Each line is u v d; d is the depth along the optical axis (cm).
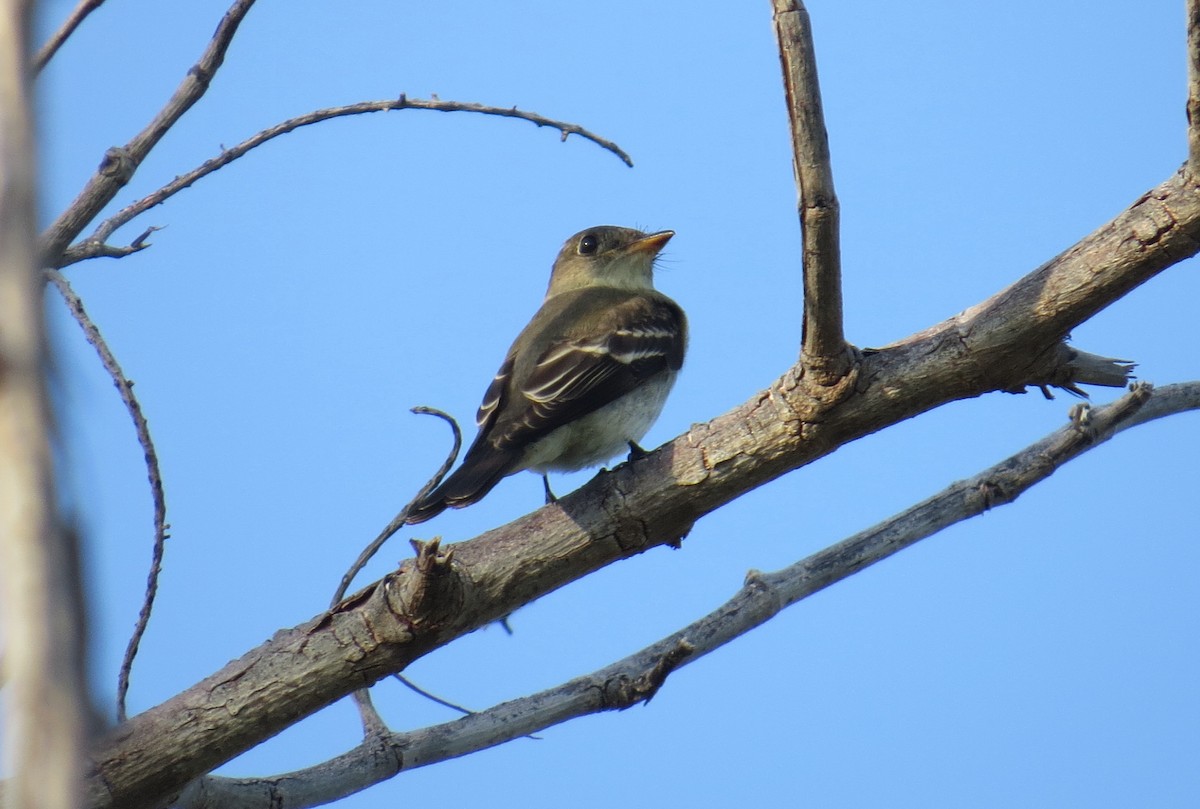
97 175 653
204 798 746
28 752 181
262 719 699
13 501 186
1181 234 655
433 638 718
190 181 730
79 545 189
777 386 731
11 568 184
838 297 677
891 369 706
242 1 671
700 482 741
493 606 732
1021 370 702
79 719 185
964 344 699
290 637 718
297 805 772
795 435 725
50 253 639
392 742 799
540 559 738
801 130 637
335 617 719
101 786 674
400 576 717
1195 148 642
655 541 756
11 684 183
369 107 780
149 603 731
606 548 748
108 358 712
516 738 812
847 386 705
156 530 734
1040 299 685
